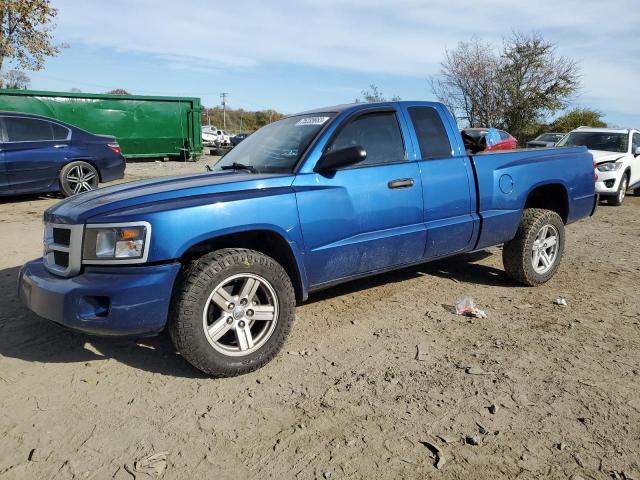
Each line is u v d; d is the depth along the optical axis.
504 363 3.56
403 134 4.34
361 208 3.96
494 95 29.80
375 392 3.20
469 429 2.82
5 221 8.31
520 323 4.28
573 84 29.17
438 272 5.76
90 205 3.40
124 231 3.12
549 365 3.53
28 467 2.55
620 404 3.05
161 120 18.67
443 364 3.56
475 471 2.49
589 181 5.66
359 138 4.11
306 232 3.68
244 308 3.41
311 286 3.86
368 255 4.06
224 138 39.84
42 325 4.21
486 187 4.73
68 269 3.27
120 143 17.98
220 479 2.46
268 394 3.20
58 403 3.11
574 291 5.13
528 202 5.73
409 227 4.27
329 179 3.85
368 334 4.07
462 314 4.48
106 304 3.14
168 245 3.14
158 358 3.69
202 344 3.22
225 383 3.34
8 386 3.30
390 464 2.55
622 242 7.58
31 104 16.09
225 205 3.34
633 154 12.14
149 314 3.14
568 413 2.95
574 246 7.29
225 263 3.27
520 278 5.17
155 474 2.50
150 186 3.73
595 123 35.06
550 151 5.44
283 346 3.84
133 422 2.92
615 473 2.46
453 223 4.52
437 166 4.43
